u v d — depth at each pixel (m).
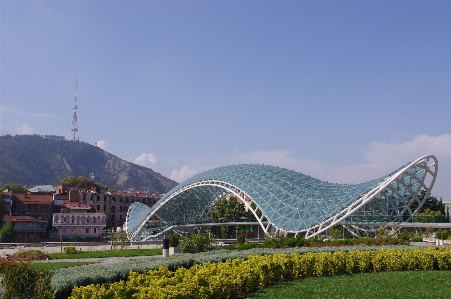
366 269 36.19
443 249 39.59
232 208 144.50
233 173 99.94
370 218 70.06
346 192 73.81
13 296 17.80
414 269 37.19
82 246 85.38
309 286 28.81
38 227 129.75
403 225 70.19
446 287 28.27
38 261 55.69
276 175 90.88
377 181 69.94
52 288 21.67
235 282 25.31
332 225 67.38
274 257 32.31
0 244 92.00
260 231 128.62
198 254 43.41
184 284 21.73
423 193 120.44
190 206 125.81
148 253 65.44
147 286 22.19
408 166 64.69
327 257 34.47
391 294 25.83
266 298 25.11
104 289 20.08
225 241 93.19
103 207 196.12
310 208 74.00
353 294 25.86
